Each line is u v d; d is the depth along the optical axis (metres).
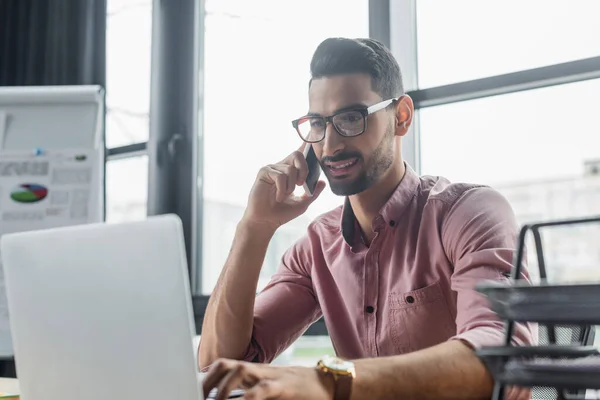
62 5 2.83
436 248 1.30
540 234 0.77
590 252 1.44
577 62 1.78
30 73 2.85
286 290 1.51
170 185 2.61
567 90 1.82
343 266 1.44
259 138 2.42
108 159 2.81
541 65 1.87
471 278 1.12
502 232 1.18
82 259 0.78
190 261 2.54
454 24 2.04
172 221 0.72
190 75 2.62
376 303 1.38
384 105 1.39
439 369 0.88
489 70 1.96
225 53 2.57
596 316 0.47
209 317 1.39
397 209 1.37
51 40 2.84
